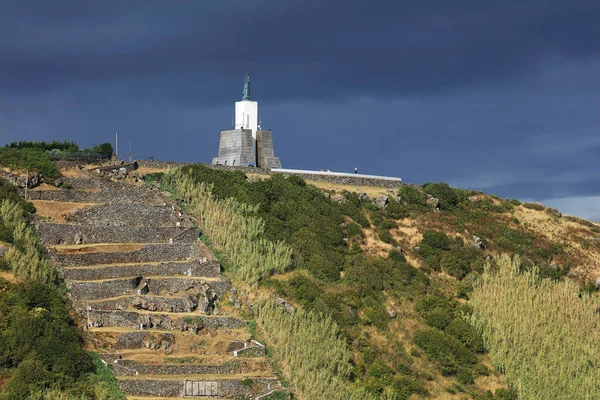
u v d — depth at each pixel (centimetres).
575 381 16662
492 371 16738
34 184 18238
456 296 18600
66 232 17138
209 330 15900
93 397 13862
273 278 17362
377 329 17000
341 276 18050
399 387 15762
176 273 17075
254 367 15262
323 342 15900
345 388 15225
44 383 13600
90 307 15675
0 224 16438
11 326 14338
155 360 15025
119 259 17000
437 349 16700
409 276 18638
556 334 17662
